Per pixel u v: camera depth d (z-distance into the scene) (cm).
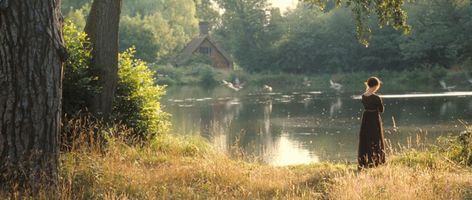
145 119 1253
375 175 866
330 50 7100
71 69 1124
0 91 628
